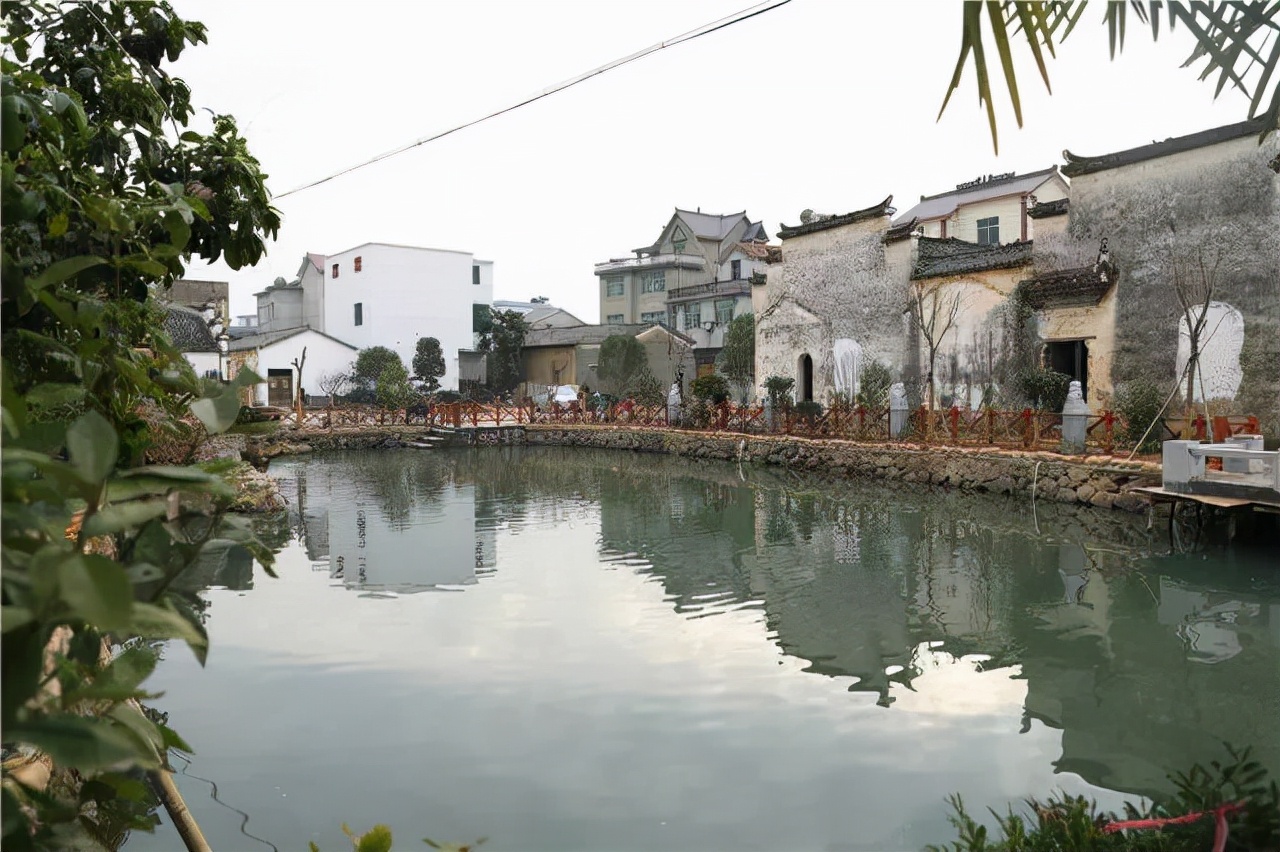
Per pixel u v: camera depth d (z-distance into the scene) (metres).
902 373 18.86
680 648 6.34
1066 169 15.09
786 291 22.36
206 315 25.97
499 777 4.27
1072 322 15.17
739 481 16.58
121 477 1.06
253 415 1.42
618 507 13.58
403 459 22.09
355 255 37.72
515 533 11.29
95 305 1.60
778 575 8.77
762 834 3.71
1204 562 8.77
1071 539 10.17
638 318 40.75
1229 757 4.44
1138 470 11.39
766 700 5.29
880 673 5.80
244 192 2.59
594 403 27.78
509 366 39.50
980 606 7.47
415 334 37.91
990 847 2.87
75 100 1.94
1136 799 3.93
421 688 5.50
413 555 9.85
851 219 20.05
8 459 0.90
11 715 0.86
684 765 4.39
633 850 3.57
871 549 10.00
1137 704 5.20
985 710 5.12
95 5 2.51
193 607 1.20
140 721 1.17
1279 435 12.35
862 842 3.61
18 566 0.88
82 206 1.73
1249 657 6.05
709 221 41.09
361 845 1.56
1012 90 1.18
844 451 16.89
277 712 5.10
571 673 5.78
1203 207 13.22
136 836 3.63
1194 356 12.35
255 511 12.43
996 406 16.58
